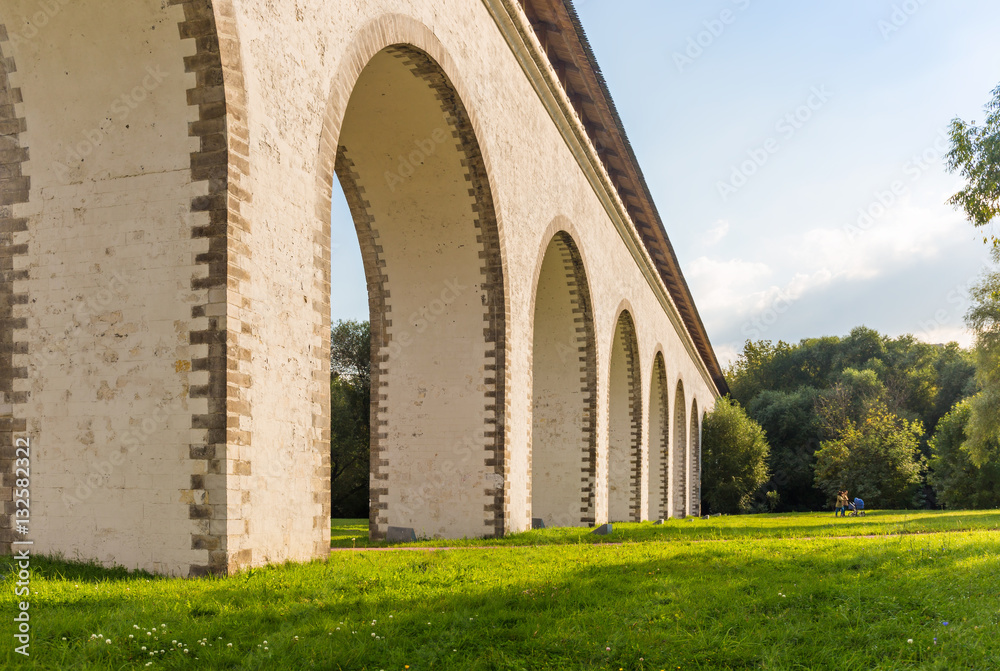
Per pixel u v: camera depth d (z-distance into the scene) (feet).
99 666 13.87
